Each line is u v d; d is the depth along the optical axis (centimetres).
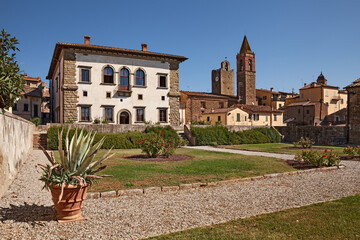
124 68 3238
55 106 3853
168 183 851
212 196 717
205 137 2753
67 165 507
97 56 3088
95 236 442
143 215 554
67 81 2923
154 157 1598
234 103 6088
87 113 3028
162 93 3459
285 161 1433
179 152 1948
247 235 446
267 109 5309
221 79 7638
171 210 591
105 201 661
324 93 6066
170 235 444
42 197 642
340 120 6075
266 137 3209
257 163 1339
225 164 1297
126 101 3228
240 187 829
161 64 3462
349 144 2680
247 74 6988
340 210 579
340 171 1133
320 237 440
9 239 415
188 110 5291
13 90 759
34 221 493
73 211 510
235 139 2942
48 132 2039
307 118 5766
